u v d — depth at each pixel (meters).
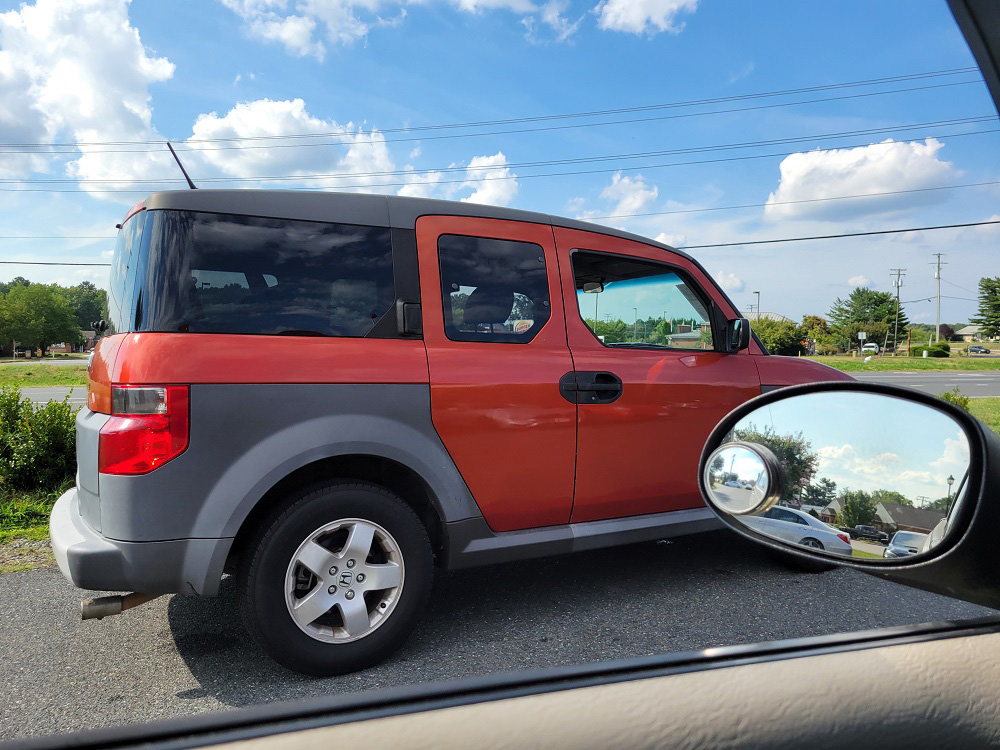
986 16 0.69
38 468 5.57
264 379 2.53
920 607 3.24
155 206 2.57
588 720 0.73
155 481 2.34
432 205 3.10
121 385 2.38
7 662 2.70
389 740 0.70
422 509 3.04
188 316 2.49
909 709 0.74
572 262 3.43
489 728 0.71
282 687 2.49
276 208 2.74
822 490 0.87
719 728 0.72
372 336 2.82
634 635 2.92
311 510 2.55
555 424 3.16
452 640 2.91
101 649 2.83
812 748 0.71
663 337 3.72
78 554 2.31
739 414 1.01
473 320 3.08
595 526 3.31
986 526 0.71
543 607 3.29
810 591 3.49
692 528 3.58
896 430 0.81
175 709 2.32
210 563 2.40
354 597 2.62
